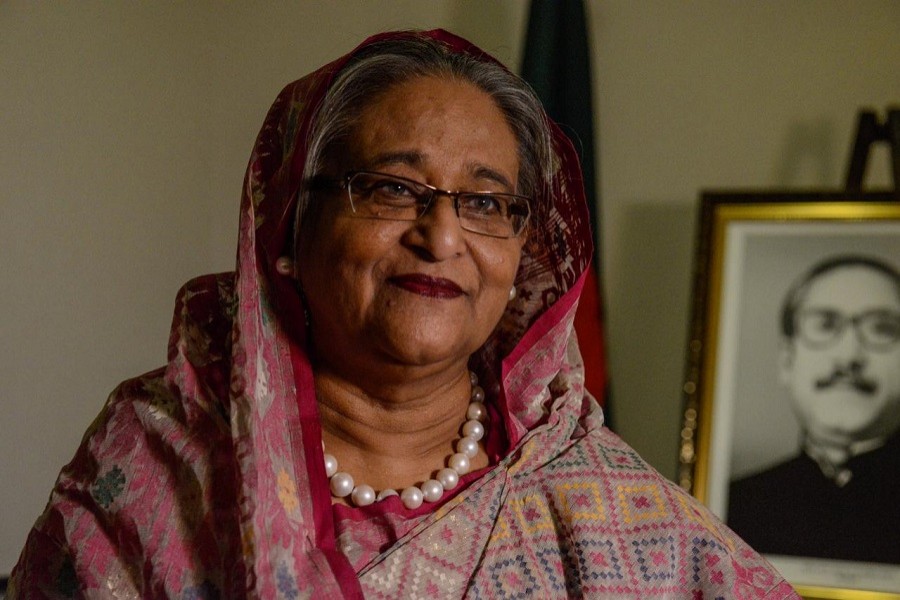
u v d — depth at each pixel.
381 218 0.93
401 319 0.92
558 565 0.99
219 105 2.29
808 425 1.93
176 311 1.00
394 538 0.94
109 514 0.93
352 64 0.98
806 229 1.96
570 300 1.08
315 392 1.00
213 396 0.95
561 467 1.04
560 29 2.10
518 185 1.08
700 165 2.19
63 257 1.81
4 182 1.68
